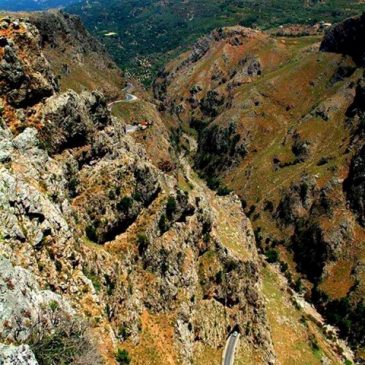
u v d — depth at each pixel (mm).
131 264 83188
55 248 57594
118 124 104188
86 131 79875
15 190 55219
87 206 78500
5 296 41406
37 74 74188
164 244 90938
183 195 99750
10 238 51344
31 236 54375
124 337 73000
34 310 43406
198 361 90062
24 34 74312
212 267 104188
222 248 107812
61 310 47406
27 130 68062
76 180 78000
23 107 72812
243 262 110875
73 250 60562
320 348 127500
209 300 102438
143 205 90250
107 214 80938
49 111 74688
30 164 64062
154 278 87000
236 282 107438
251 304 110438
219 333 99562
